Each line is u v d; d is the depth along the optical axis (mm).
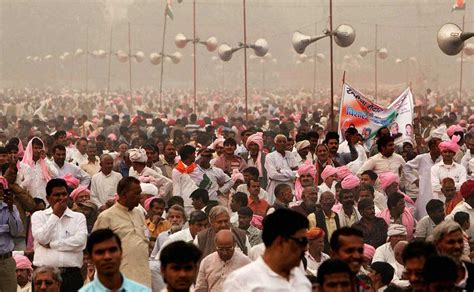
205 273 15531
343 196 20078
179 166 23375
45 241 17219
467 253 18375
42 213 17516
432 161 24141
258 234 19031
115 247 11672
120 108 86125
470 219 19688
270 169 24562
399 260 16328
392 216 20406
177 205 19109
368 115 30641
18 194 20453
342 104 30547
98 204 23812
